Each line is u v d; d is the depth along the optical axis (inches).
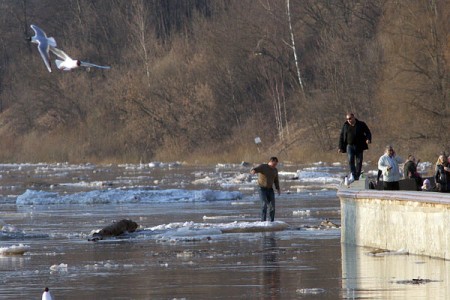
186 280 1867.6
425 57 6815.9
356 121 2731.3
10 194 5265.8
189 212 3693.4
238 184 5590.6
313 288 1720.0
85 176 7140.8
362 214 2383.1
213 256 2269.9
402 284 1733.5
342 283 1769.2
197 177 6491.1
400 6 7278.5
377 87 7760.8
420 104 6771.7
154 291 1733.5
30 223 3371.1
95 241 2716.5
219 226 2945.4
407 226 2174.0
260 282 1815.9
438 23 6855.3
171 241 2647.6
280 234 2783.0
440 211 2030.0
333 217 3324.3
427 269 1910.7
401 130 6850.4
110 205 4271.7
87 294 1718.8
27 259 2300.7
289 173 6456.7
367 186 2500.0
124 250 2460.6
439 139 6702.8
